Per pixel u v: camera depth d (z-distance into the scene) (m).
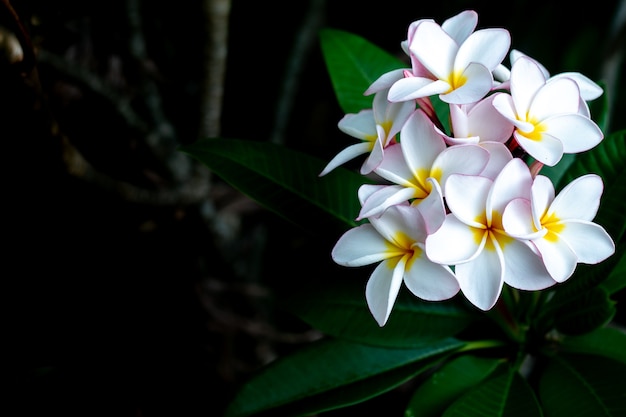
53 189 1.07
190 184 1.13
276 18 1.35
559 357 0.88
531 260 0.77
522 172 0.77
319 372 0.89
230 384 1.20
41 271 1.11
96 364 1.11
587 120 0.79
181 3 1.14
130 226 1.13
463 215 0.77
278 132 1.36
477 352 0.92
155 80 1.12
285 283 1.38
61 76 1.07
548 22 1.51
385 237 0.79
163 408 1.14
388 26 1.47
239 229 1.31
